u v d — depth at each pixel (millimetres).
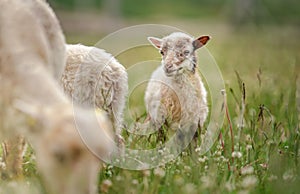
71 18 75000
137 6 86562
